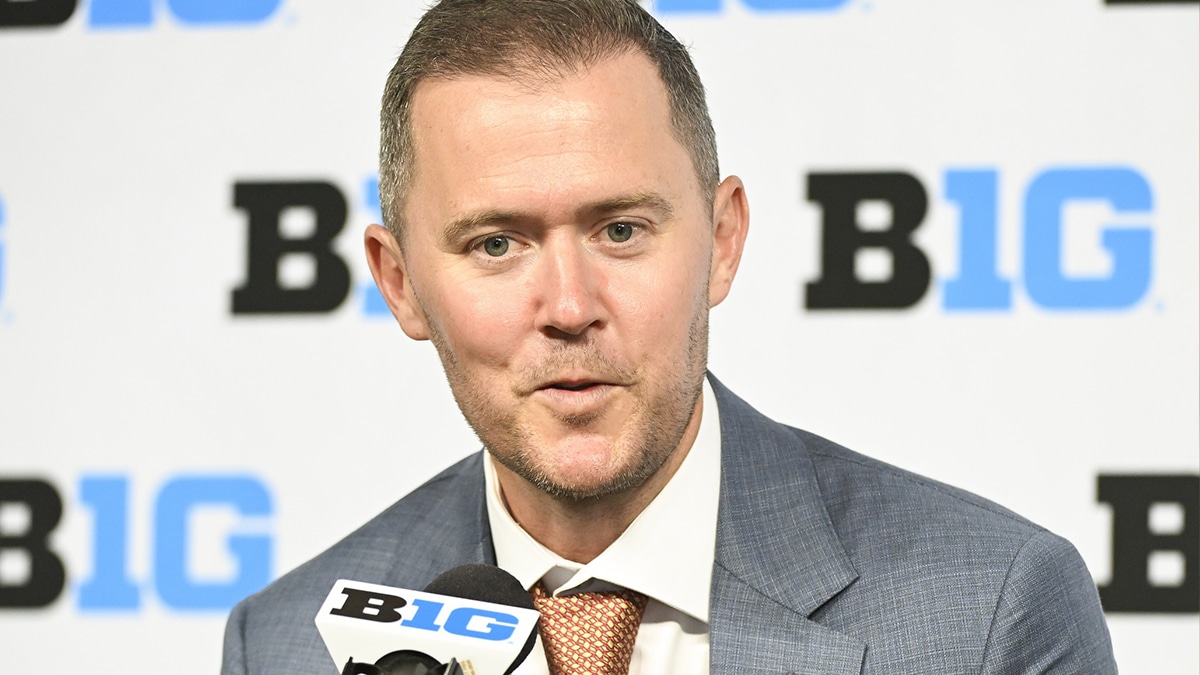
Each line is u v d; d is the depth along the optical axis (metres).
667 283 4.42
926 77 8.54
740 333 8.52
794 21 8.65
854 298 8.48
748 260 8.55
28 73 9.26
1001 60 8.49
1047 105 8.45
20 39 9.31
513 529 5.04
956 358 8.39
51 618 8.87
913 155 8.52
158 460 8.93
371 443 8.84
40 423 8.99
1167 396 8.24
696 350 4.57
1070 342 8.33
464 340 4.48
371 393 8.86
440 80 4.51
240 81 9.09
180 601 8.84
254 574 8.84
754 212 8.59
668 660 4.82
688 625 4.87
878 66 8.58
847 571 4.84
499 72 4.40
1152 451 8.23
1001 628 4.66
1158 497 8.21
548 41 4.41
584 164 4.31
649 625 4.87
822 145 8.58
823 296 8.50
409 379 8.85
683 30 8.71
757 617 4.79
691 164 4.59
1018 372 8.35
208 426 8.92
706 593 4.87
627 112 4.39
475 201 4.37
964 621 4.68
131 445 8.95
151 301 9.02
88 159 9.12
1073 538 8.23
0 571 8.91
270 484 8.87
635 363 4.38
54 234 9.11
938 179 8.49
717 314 8.55
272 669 5.29
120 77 9.17
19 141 9.18
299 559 8.81
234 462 8.90
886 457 8.40
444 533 5.42
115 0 9.23
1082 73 8.42
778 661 4.70
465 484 5.59
